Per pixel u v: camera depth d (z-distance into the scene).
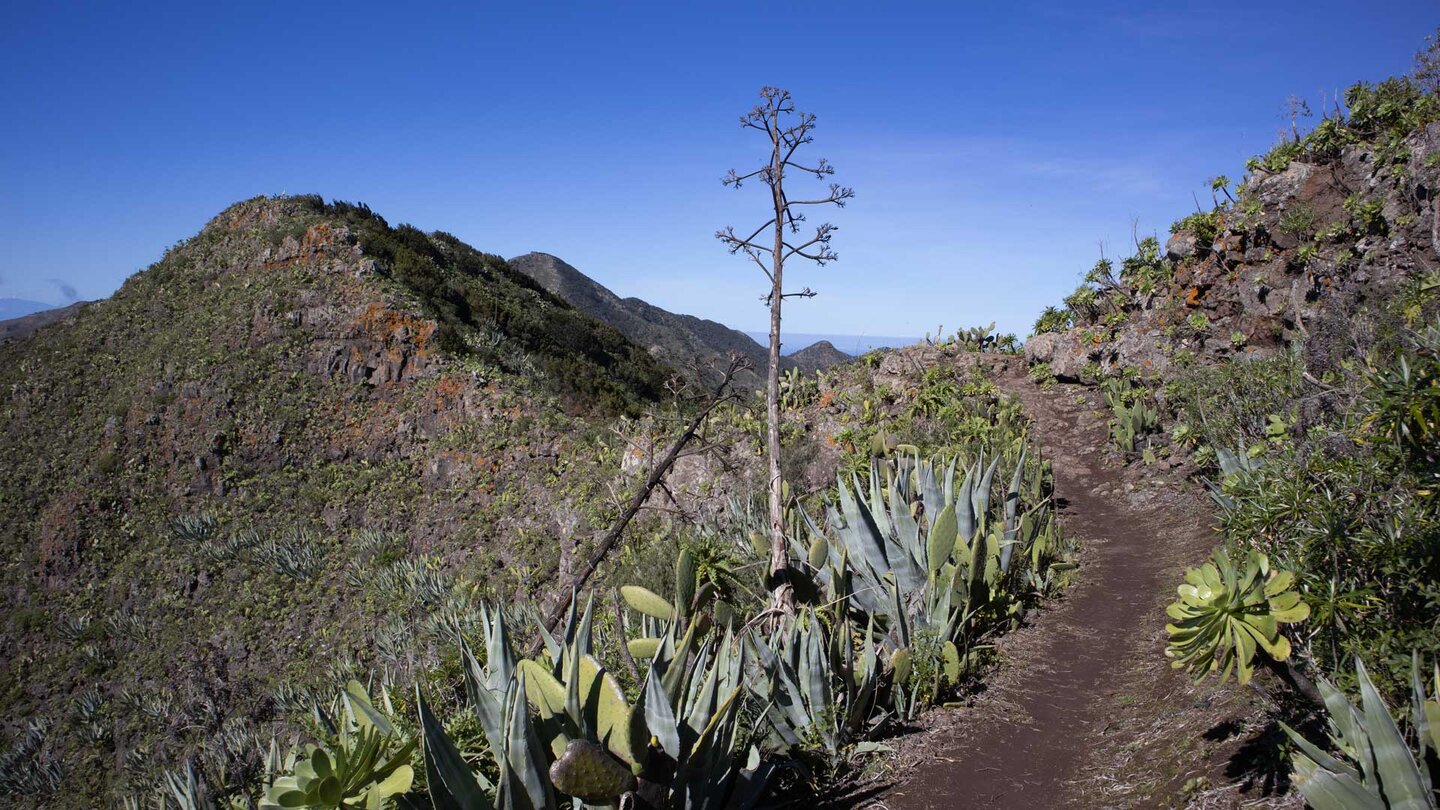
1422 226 11.40
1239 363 12.89
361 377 38.94
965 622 7.15
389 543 31.27
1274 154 15.10
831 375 21.97
